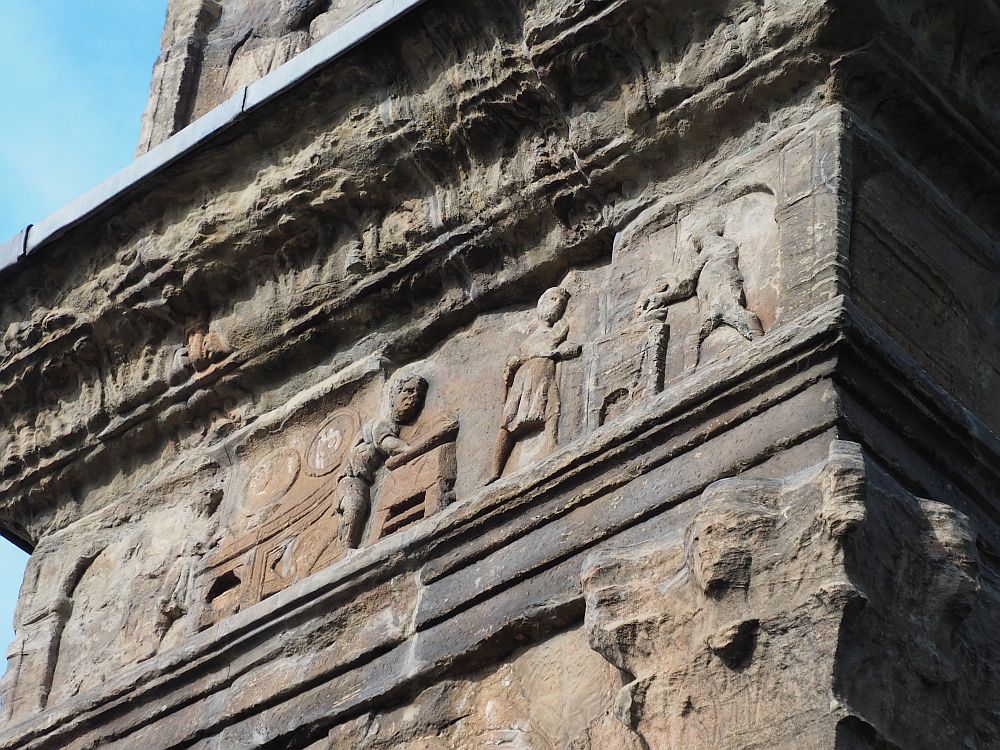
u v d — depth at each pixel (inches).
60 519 384.5
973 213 317.1
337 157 343.6
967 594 257.3
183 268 359.6
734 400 280.4
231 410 362.9
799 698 244.8
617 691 271.3
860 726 241.9
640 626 262.7
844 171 294.2
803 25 300.7
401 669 302.2
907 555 256.5
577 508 293.9
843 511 251.0
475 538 305.6
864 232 292.2
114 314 369.4
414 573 312.0
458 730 292.2
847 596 245.8
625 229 319.0
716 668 252.4
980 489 283.6
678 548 268.7
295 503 341.4
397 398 335.9
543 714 283.9
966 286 305.4
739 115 310.3
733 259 299.4
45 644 365.7
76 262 373.1
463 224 335.3
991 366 304.2
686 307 301.4
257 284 358.3
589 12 314.3
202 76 412.5
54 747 347.9
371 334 348.8
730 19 309.0
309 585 321.4
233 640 327.6
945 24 307.6
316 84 342.6
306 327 351.3
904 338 288.2
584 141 319.6
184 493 364.5
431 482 321.7
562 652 287.0
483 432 323.3
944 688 253.9
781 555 253.9
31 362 380.5
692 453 282.4
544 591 289.6
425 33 331.9
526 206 328.8
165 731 331.0
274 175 350.0
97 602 366.0
